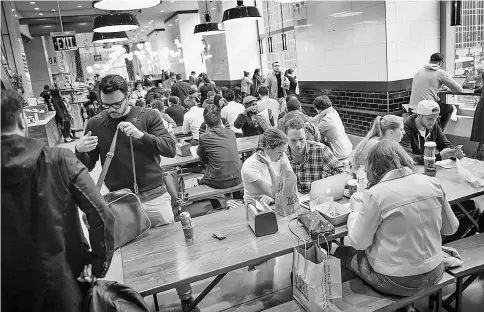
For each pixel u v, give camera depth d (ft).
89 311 4.32
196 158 13.35
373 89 21.16
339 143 13.62
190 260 6.35
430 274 6.23
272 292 8.61
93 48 86.94
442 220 6.48
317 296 5.92
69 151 4.27
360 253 6.84
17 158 3.82
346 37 22.66
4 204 3.83
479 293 8.41
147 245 7.04
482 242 8.03
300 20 27.22
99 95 7.39
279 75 28.37
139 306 4.72
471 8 18.92
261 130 17.76
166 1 49.34
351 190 8.23
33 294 4.06
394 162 6.15
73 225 4.22
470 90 15.81
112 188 8.06
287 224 7.36
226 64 42.09
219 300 8.66
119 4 11.61
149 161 8.04
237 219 7.82
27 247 3.97
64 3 45.27
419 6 19.77
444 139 10.87
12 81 28.27
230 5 39.09
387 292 6.37
